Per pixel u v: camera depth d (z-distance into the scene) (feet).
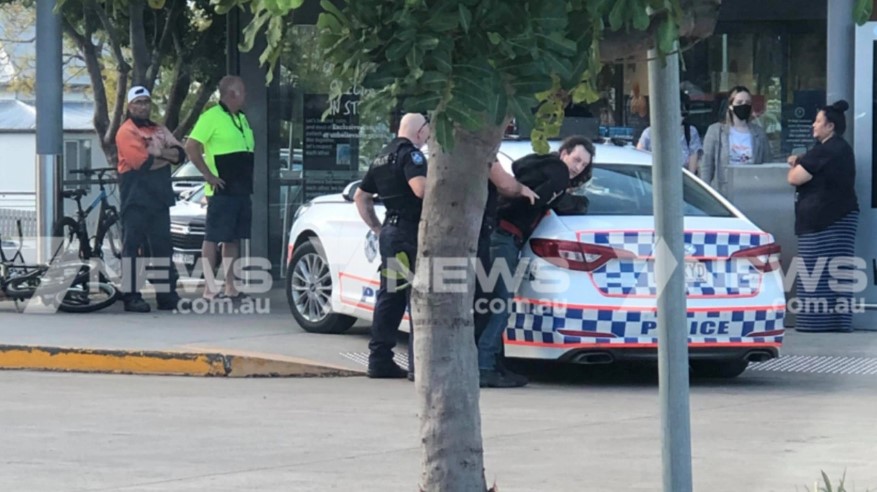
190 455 29.12
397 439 30.91
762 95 59.36
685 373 16.62
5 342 42.55
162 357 41.29
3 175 152.05
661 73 16.10
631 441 30.58
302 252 46.55
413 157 36.22
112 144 95.30
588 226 36.17
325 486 26.12
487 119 12.82
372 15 12.57
